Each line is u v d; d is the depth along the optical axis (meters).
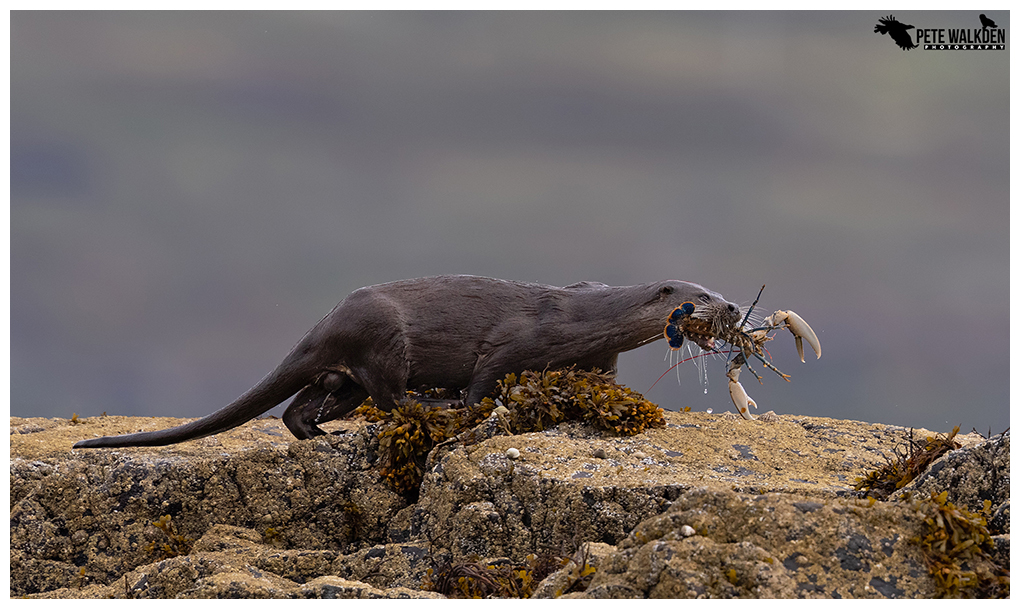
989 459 26.67
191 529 35.12
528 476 28.94
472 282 38.28
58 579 34.03
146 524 34.88
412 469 34.53
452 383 37.72
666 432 34.38
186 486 35.25
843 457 33.22
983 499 26.34
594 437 33.59
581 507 27.34
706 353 37.31
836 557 20.84
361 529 34.72
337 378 37.94
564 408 34.53
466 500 29.48
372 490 34.94
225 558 29.67
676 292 36.59
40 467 35.44
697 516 21.86
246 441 42.00
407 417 34.94
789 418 38.78
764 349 37.75
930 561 21.06
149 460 35.94
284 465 35.53
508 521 28.61
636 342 37.00
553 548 27.66
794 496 22.64
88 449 38.03
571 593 21.70
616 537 26.97
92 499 34.97
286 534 34.91
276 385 38.28
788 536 21.19
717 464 31.50
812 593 19.89
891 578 20.59
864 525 21.67
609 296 37.56
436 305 37.34
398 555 29.34
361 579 29.25
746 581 19.94
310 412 38.72
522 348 36.81
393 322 36.75
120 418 48.12
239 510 35.22
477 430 33.97
